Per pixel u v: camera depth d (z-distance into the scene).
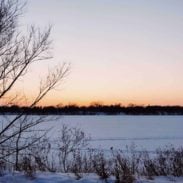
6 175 10.41
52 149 21.44
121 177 10.43
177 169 12.33
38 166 12.33
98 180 10.22
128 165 13.09
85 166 12.31
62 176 10.56
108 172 11.57
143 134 62.00
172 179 11.32
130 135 59.22
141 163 16.05
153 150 33.75
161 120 141.50
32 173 10.76
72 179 10.25
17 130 11.27
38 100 11.39
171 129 78.69
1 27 11.03
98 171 10.95
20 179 10.16
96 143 43.31
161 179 11.31
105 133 63.66
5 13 11.05
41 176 10.49
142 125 98.50
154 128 82.94
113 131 69.94
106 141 47.00
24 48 11.35
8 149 11.06
